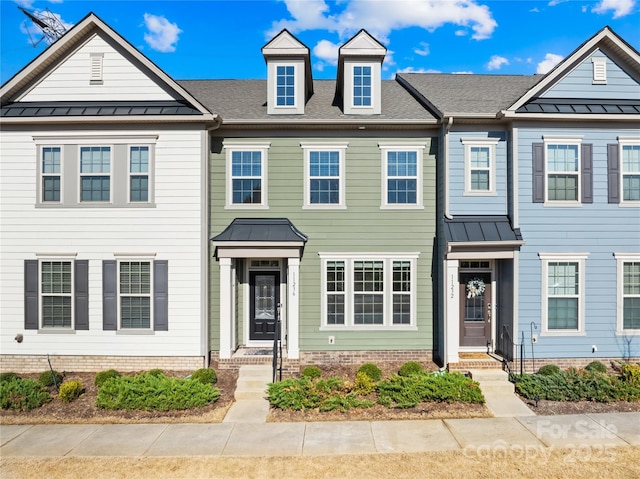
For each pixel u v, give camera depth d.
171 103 12.05
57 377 11.13
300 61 12.89
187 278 11.90
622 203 11.80
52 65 12.12
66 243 11.95
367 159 12.63
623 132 11.85
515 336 11.57
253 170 12.64
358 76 12.88
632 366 10.44
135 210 11.92
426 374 10.20
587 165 11.78
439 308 12.34
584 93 12.02
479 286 12.52
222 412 9.05
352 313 12.52
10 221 11.98
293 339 11.92
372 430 8.14
